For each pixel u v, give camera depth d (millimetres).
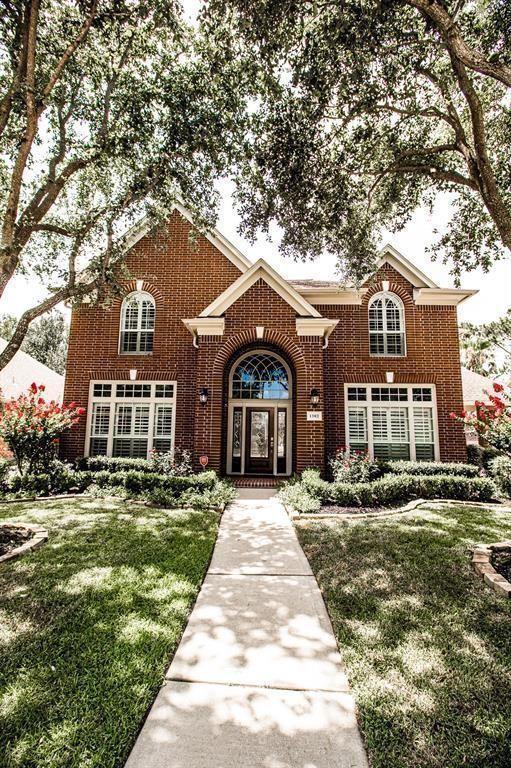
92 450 13453
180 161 8914
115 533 6688
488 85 8055
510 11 6031
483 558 5598
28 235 7820
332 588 4816
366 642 3658
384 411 13492
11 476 10805
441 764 2396
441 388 13414
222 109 8117
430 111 7699
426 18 5566
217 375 11781
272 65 6848
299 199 8586
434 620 4020
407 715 2768
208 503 8836
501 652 3477
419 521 7617
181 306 13906
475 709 2812
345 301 13859
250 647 3684
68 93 8953
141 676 3170
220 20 6551
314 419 11383
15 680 3062
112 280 9297
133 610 4195
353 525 7402
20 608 4164
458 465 11742
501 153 8562
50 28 7676
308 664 3434
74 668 3213
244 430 13195
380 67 7281
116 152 8609
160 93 8461
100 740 2543
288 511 8555
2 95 7469
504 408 8500
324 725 2752
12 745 2482
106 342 13844
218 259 14148
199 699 2998
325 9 6238
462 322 21750
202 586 4984
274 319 11953
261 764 2434
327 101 7199
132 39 8086
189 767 2406
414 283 13938
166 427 13414
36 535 6441
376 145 8516
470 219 9570
